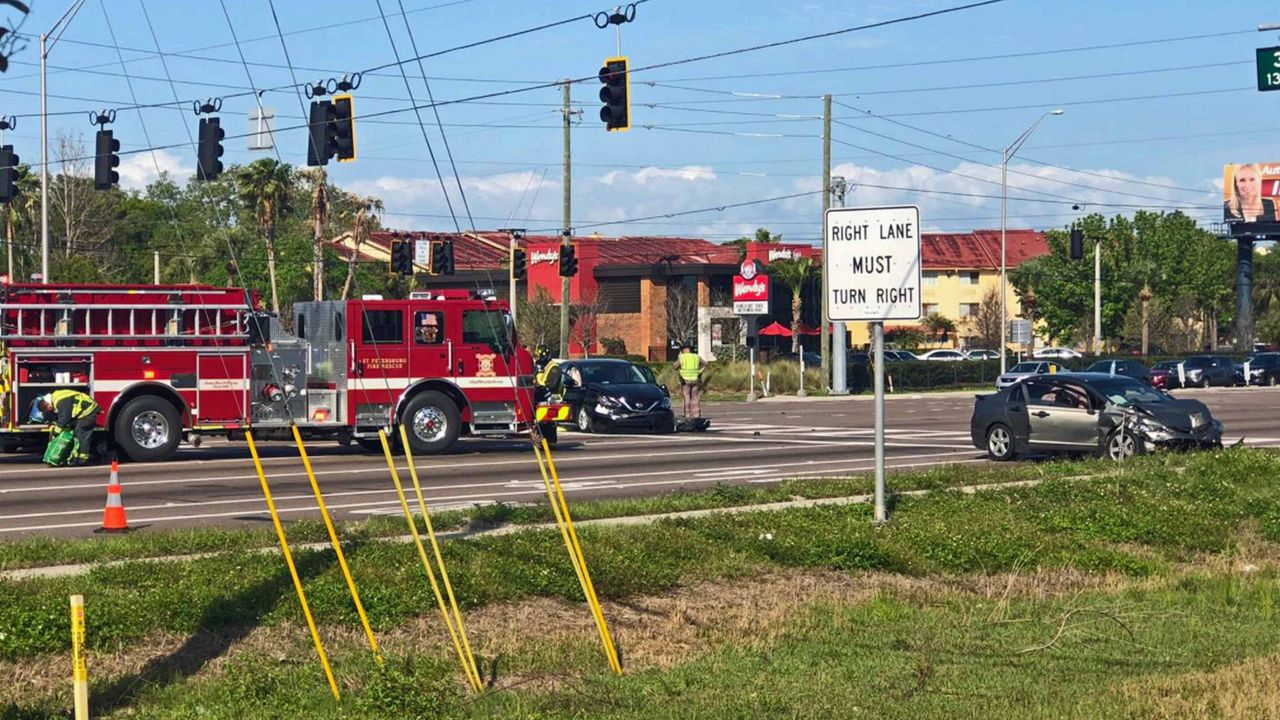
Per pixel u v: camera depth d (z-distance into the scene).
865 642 11.01
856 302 15.60
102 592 11.03
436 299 26.56
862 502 17.14
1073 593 13.30
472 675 9.47
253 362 25.30
